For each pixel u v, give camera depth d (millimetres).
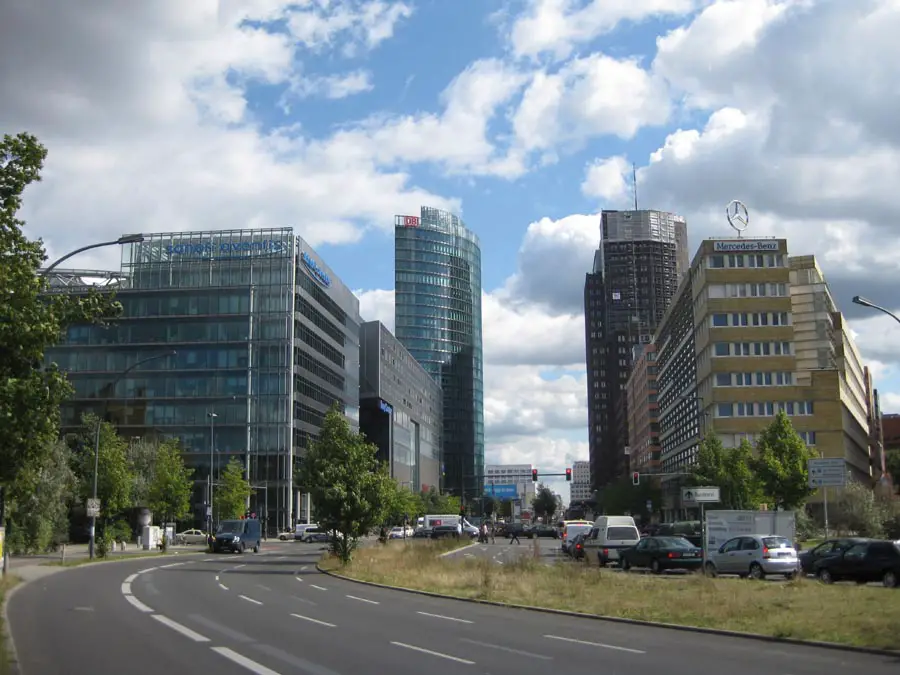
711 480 71812
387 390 160625
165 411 101188
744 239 95062
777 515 40406
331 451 42906
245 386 101438
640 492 125688
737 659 14305
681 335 117375
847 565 30047
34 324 16766
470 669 13078
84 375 101875
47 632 17266
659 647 15828
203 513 98188
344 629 18125
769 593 25578
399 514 114562
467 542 77750
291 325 103000
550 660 14094
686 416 112938
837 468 53906
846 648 15508
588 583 29828
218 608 22359
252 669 12906
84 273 104062
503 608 23641
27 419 16516
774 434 67125
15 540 51000
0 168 17656
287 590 28953
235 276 104375
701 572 33656
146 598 25094
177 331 102812
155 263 105500
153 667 13062
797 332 102062
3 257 17266
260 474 100125
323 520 42062
